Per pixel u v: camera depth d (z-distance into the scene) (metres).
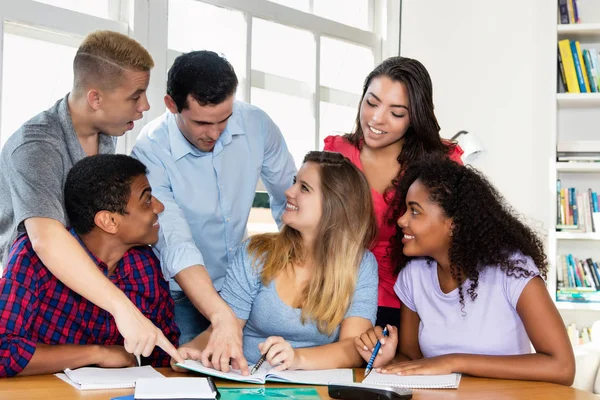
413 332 1.92
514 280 1.72
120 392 1.38
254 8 3.04
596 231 3.69
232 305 1.88
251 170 2.28
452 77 3.88
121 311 1.50
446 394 1.44
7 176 1.72
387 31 3.76
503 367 1.62
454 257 1.75
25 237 1.67
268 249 1.88
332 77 3.49
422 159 1.93
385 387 1.36
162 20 2.73
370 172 2.22
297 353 1.66
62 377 1.52
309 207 1.84
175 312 2.20
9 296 1.57
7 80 2.35
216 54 1.93
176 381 1.37
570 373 1.64
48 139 1.75
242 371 1.53
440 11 3.87
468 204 1.74
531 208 3.85
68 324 1.70
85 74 1.79
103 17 2.61
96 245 1.71
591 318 3.84
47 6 2.42
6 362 1.50
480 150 3.43
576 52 3.76
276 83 3.19
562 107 3.96
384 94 2.09
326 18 3.43
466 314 1.77
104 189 1.66
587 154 3.74
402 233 1.95
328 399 1.36
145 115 2.69
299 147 3.33
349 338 1.81
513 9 3.87
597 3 3.92
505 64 3.88
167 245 1.94
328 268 1.82
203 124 1.93
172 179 2.14
